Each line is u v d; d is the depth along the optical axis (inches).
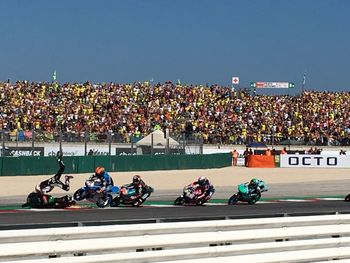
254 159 2000.5
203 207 807.7
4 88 2662.4
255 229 359.6
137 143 1731.1
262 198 984.9
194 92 2878.9
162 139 1766.7
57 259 292.0
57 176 780.6
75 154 1621.6
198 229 339.0
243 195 856.9
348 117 2792.8
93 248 303.3
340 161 2025.1
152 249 323.6
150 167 1679.4
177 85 2955.2
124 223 330.0
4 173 1401.3
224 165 1978.3
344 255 390.3
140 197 805.2
